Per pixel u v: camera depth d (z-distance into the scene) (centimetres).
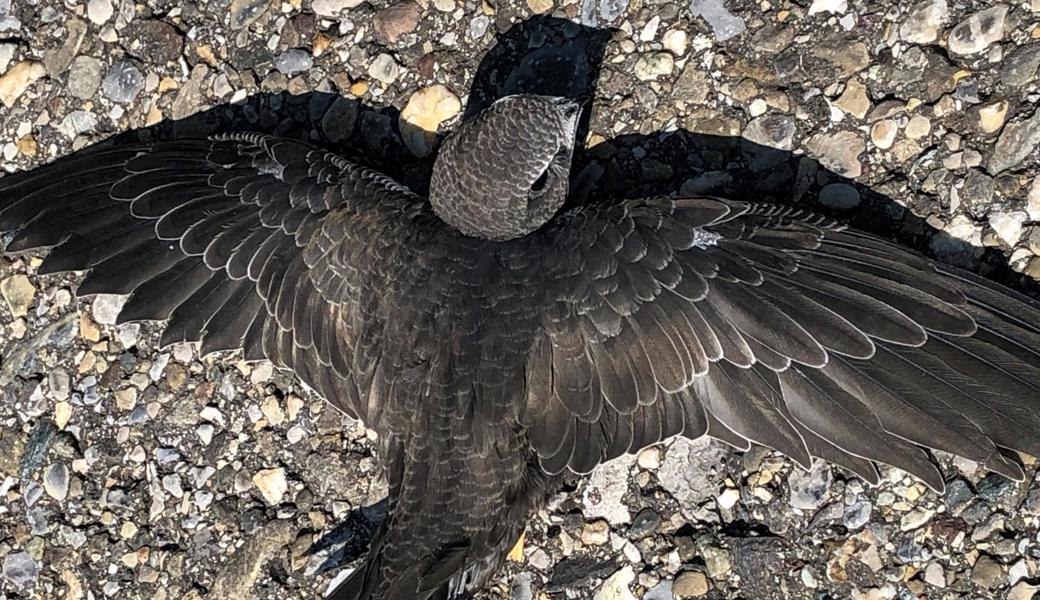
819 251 30
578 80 35
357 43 37
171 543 37
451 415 31
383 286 31
